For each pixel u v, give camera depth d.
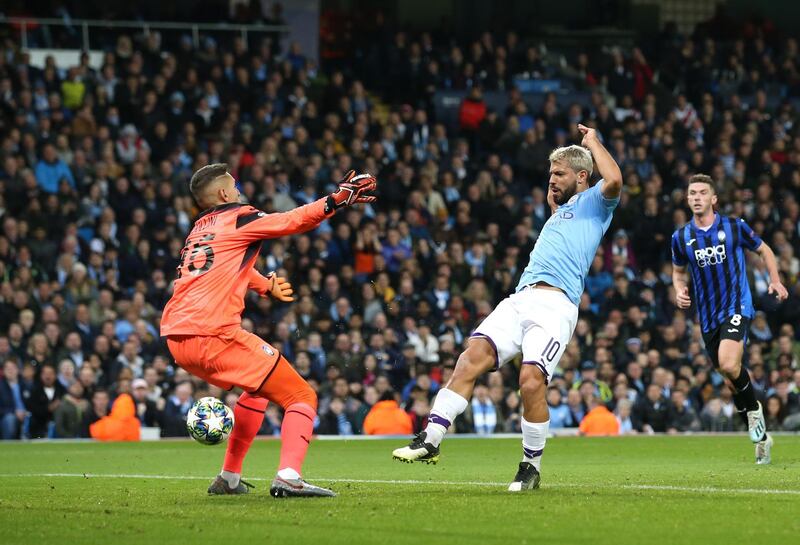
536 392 22.20
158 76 70.56
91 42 77.44
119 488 23.98
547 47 95.19
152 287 59.03
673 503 19.61
